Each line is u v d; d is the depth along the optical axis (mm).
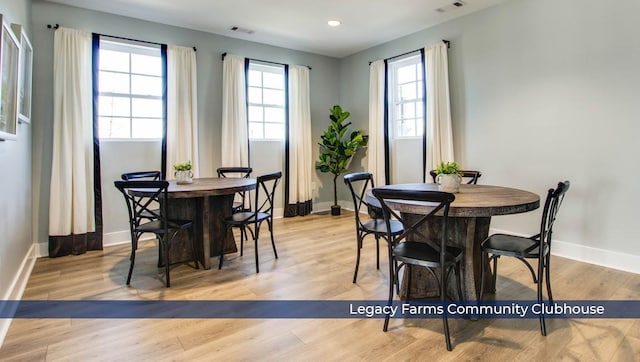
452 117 4387
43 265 3369
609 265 3178
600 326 2139
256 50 5211
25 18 3273
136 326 2186
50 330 2137
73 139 3717
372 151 5406
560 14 3406
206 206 3205
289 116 5504
